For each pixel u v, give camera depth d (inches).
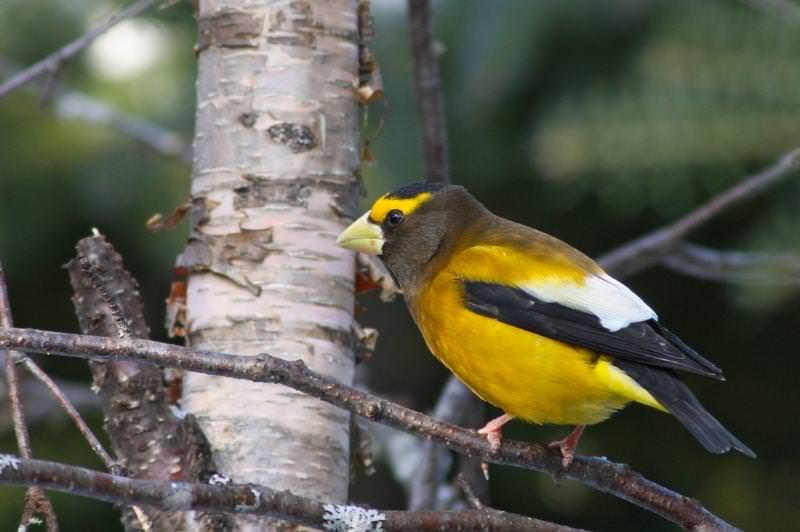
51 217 514.9
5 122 511.5
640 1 477.7
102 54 533.6
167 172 514.3
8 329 261.9
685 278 555.8
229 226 333.1
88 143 512.4
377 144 506.6
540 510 555.8
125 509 311.7
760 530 537.3
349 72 343.6
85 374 567.2
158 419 317.4
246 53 338.3
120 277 328.8
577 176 453.4
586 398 333.7
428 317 357.1
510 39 491.5
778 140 418.0
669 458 546.6
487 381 345.7
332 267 334.3
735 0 433.1
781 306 504.7
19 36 524.1
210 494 253.8
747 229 534.0
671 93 427.2
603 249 551.8
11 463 233.0
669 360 326.0
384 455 538.0
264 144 335.6
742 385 550.3
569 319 336.5
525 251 359.3
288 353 327.3
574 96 483.8
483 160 510.3
